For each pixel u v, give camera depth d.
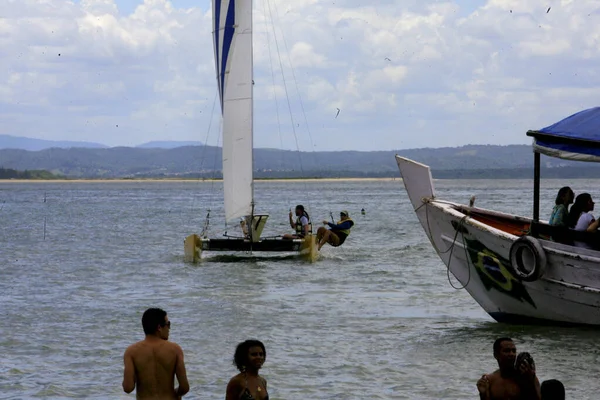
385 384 23.31
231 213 54.28
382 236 72.81
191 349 27.44
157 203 162.62
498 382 17.14
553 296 29.22
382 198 188.00
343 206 143.12
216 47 54.97
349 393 22.41
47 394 22.45
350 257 54.78
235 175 54.28
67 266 50.84
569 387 22.83
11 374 24.39
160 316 17.02
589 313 28.84
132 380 16.61
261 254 56.41
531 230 29.78
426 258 54.06
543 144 28.69
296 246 52.09
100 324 31.73
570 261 28.38
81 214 117.50
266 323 31.91
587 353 26.42
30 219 104.25
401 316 33.38
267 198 191.50
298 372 24.48
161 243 67.44
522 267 29.14
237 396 15.80
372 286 41.72
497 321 31.83
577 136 27.94
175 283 43.12
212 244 52.16
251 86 54.44
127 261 53.44
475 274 31.45
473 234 30.70
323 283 42.84
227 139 54.34
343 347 27.67
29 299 37.88
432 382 23.50
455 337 29.17
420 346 27.81
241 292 39.84
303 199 183.12
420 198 32.75
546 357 25.97
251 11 54.38
